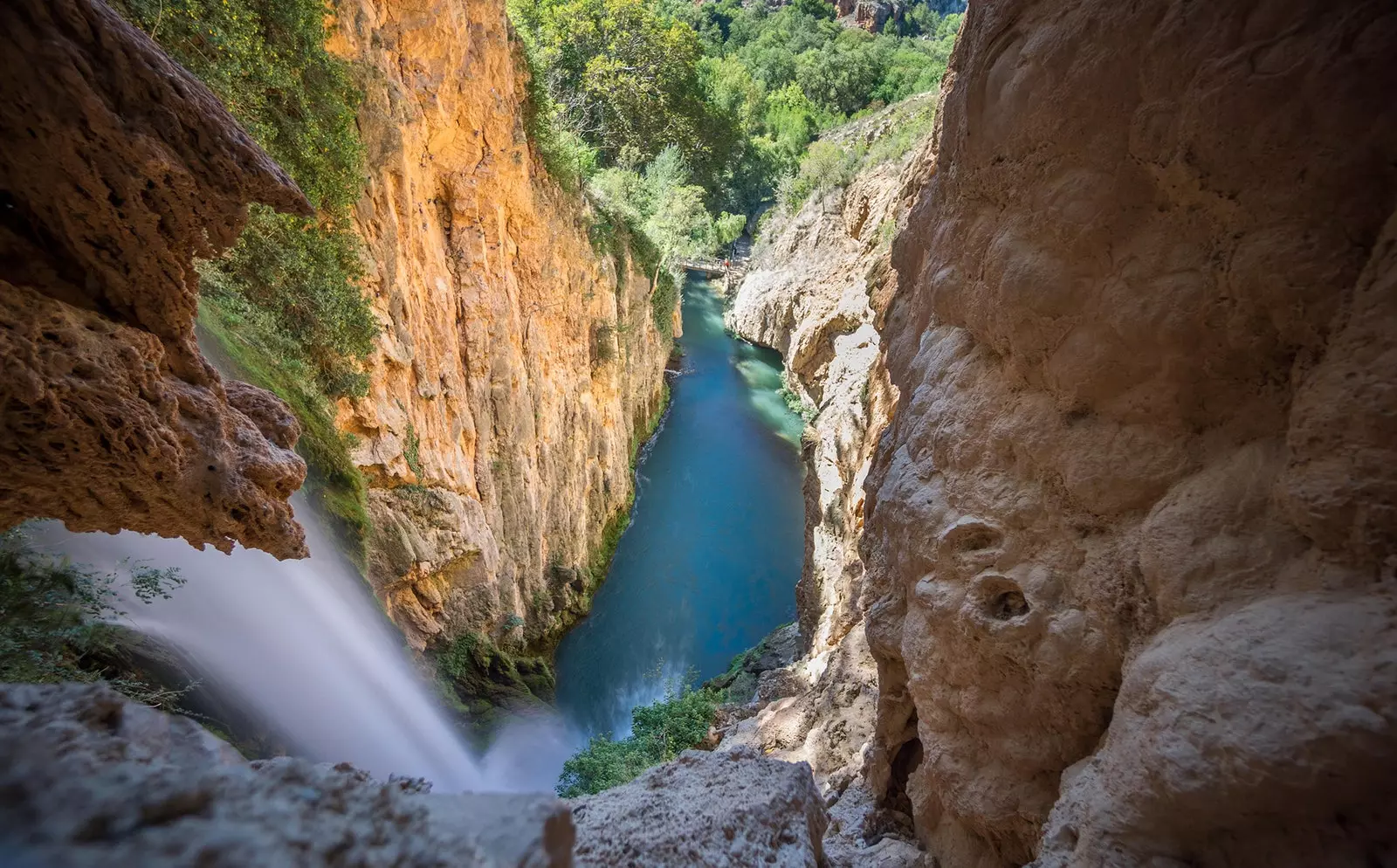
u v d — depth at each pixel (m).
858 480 17.75
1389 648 2.96
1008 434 5.40
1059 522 5.03
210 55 9.73
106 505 4.94
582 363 24.38
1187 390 4.29
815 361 36.12
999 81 5.38
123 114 4.36
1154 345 4.34
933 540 5.93
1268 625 3.36
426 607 15.68
